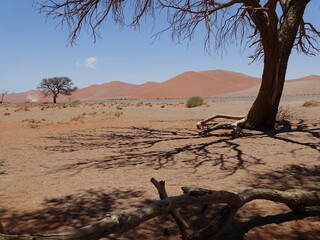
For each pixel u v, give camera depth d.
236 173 5.40
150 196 4.19
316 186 4.41
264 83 10.59
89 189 4.62
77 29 8.16
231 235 2.76
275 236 2.70
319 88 86.88
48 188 4.75
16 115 21.61
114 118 17.75
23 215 3.55
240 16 10.27
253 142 8.57
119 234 2.89
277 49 9.79
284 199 3.00
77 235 1.79
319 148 7.35
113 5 7.75
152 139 9.97
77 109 27.78
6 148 8.66
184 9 9.25
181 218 2.60
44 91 70.75
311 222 3.01
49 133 12.00
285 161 6.21
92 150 8.22
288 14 10.33
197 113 21.45
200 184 4.73
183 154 7.27
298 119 14.73
